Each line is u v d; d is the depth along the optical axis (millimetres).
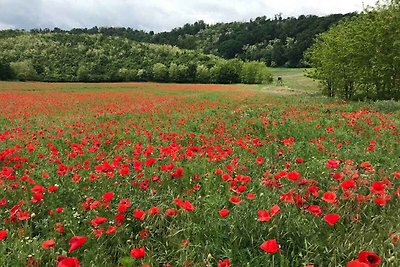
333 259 3242
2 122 18141
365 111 16625
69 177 6375
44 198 5277
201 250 3641
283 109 20062
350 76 29219
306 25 147125
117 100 33062
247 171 6520
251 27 173125
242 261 3414
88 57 101438
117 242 3941
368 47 27031
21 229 4145
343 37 31234
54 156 8133
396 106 20609
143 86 66125
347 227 3904
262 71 91812
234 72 94250
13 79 84625
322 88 40000
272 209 3578
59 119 19469
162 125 14328
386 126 12133
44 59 99250
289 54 129750
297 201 4273
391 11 26531
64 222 4395
